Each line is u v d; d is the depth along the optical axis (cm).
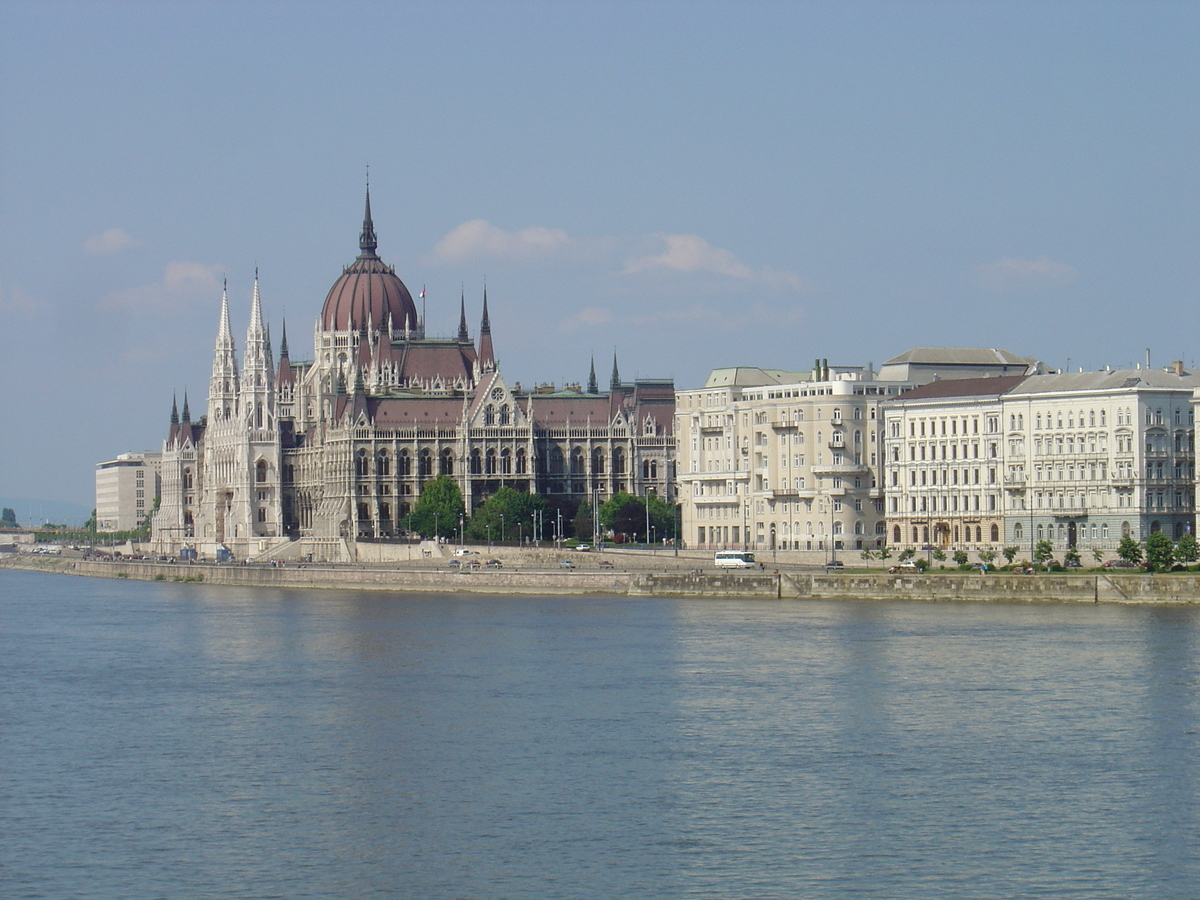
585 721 17875
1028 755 15900
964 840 13188
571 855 12875
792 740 16675
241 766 15988
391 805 14375
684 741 16712
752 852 12900
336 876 12450
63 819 14088
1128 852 12875
